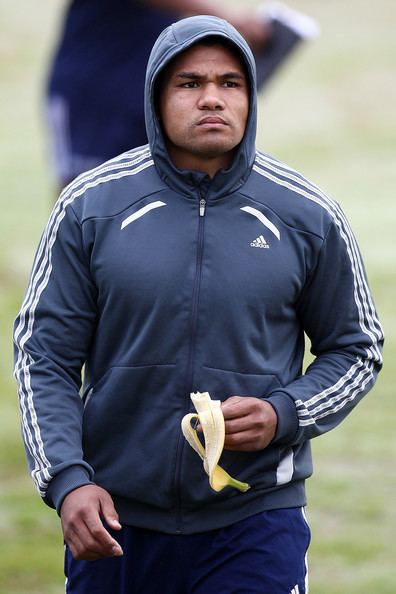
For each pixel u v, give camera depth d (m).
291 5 97.25
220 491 11.77
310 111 70.81
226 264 11.62
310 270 11.98
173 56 11.59
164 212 11.73
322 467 22.84
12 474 22.12
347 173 58.50
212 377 11.64
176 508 11.90
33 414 11.59
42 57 86.44
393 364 29.55
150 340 11.65
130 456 11.88
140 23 21.06
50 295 11.87
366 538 19.42
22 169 61.31
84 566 12.30
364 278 12.34
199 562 11.98
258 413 11.37
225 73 11.69
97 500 11.19
